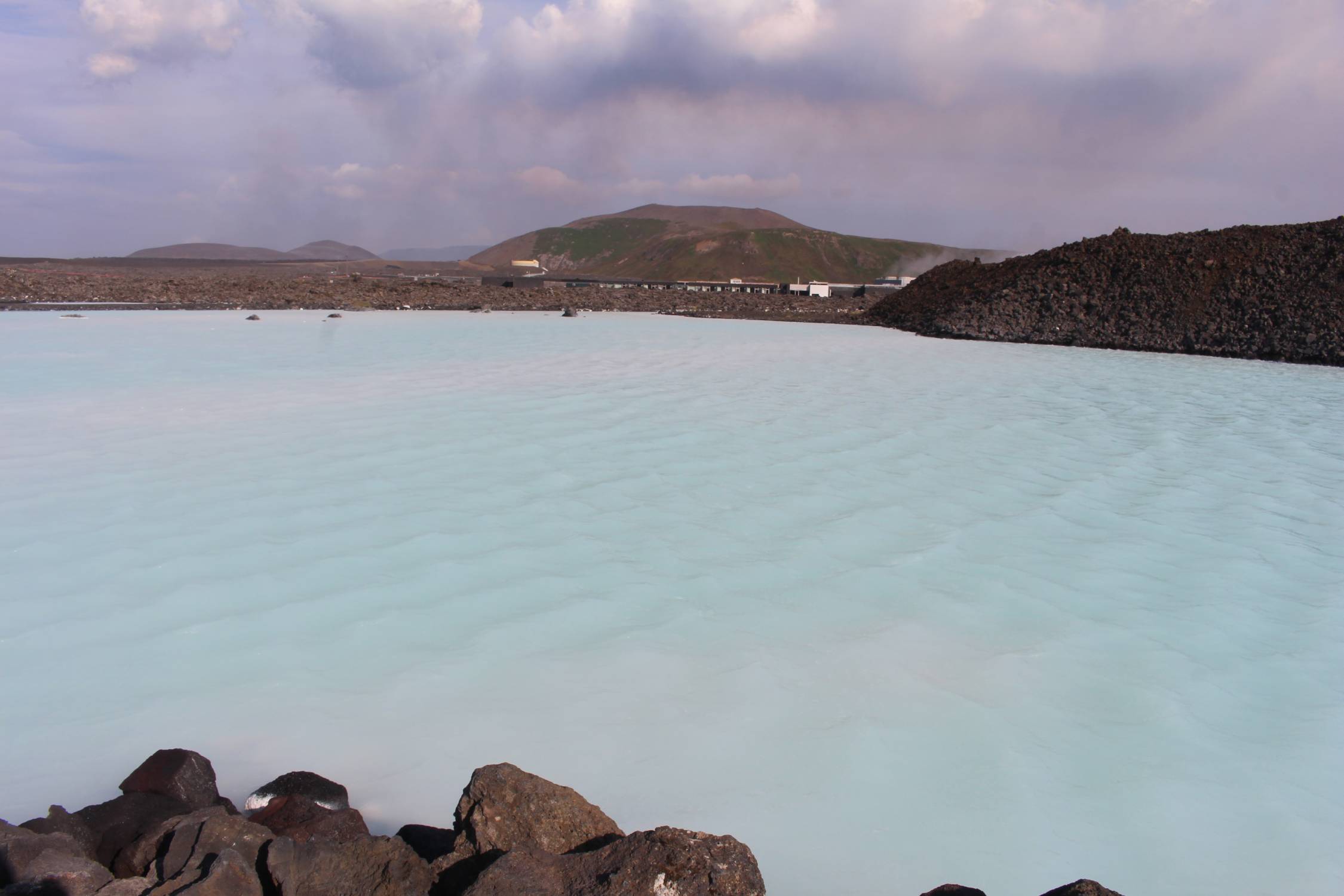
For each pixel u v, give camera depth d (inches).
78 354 703.1
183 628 194.2
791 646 190.5
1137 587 233.0
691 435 415.2
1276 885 120.0
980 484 337.4
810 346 951.6
